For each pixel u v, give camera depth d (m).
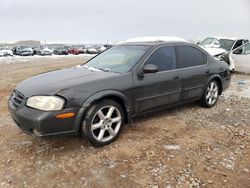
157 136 4.44
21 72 14.07
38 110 3.57
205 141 4.29
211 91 6.10
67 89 3.70
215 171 3.40
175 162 3.60
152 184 3.12
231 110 6.04
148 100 4.66
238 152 3.92
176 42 5.40
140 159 3.67
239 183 3.16
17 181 3.17
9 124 4.95
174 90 5.09
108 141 4.08
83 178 3.23
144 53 4.75
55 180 3.20
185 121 5.21
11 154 3.78
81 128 3.87
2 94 7.72
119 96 4.17
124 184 3.12
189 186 3.09
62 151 3.88
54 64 21.08
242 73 12.04
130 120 4.53
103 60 5.13
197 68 5.58
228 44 13.65
